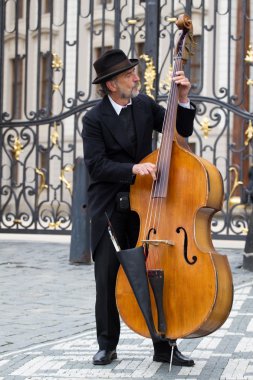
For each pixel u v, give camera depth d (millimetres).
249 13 23703
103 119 5574
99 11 27250
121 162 5582
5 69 29641
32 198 27922
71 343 6398
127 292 5277
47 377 5285
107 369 5480
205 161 5301
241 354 5934
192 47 5570
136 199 5391
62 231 13617
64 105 13742
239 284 9438
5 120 14031
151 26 13125
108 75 5477
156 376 5281
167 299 5098
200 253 5031
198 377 5254
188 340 6422
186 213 5137
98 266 5625
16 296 8664
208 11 25891
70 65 28188
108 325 5613
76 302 8344
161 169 5250
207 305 4957
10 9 29094
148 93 13055
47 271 10484
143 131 5609
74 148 13688
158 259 5148
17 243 13703
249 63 12820
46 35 28625
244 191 12945
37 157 13875
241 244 14211
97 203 5609
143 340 6453
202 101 12930
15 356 5934
